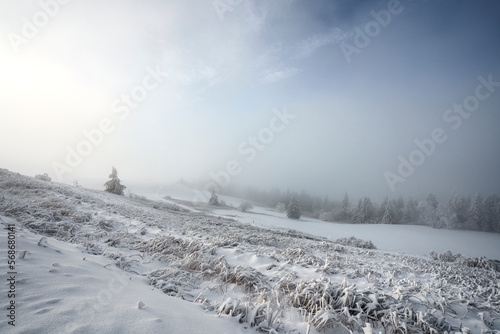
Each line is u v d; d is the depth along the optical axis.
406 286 6.51
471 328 4.64
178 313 3.08
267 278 5.98
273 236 15.38
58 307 2.45
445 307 5.26
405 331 3.92
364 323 4.05
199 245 8.05
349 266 8.67
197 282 5.52
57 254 4.21
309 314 3.99
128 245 7.70
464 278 9.38
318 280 5.26
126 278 4.10
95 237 7.86
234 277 5.76
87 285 3.19
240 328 3.23
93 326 2.26
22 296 2.48
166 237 8.43
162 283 4.55
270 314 3.58
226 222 24.44
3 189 13.16
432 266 11.59
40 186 16.28
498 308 5.54
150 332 2.41
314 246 13.90
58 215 9.59
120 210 15.52
